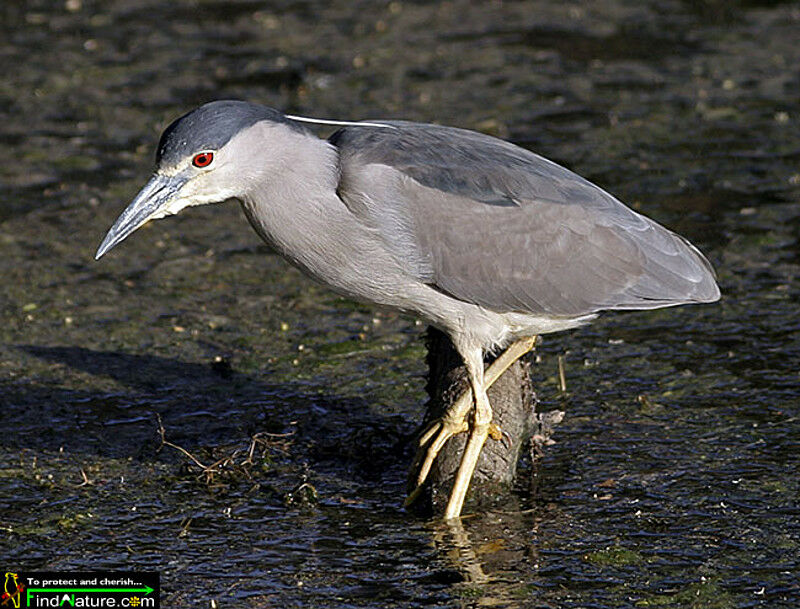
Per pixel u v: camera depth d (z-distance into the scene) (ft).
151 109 60.54
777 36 67.26
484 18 71.61
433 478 33.12
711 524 31.14
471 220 32.40
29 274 46.01
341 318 43.27
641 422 36.17
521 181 33.04
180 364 40.19
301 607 28.27
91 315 43.21
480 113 58.85
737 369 38.88
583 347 40.91
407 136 33.17
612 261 33.27
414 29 70.13
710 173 52.70
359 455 35.24
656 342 40.93
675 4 72.74
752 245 46.65
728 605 27.84
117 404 37.88
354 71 64.18
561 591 28.66
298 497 32.83
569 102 60.18
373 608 28.19
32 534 31.35
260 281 46.01
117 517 32.19
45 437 36.06
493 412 33.86
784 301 42.88
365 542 31.01
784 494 32.30
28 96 62.08
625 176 52.60
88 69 65.21
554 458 34.60
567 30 69.36
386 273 32.40
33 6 74.54
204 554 30.50
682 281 33.81
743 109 58.70
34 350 40.83
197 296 44.75
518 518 31.91
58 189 53.06
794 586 28.48
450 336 33.45
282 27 70.85
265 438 35.83
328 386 38.88
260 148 31.40
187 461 34.86
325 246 32.19
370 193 31.76
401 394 38.34
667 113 58.65
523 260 32.73
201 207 52.70
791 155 54.13
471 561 30.04
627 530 31.09
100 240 48.70
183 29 70.69
